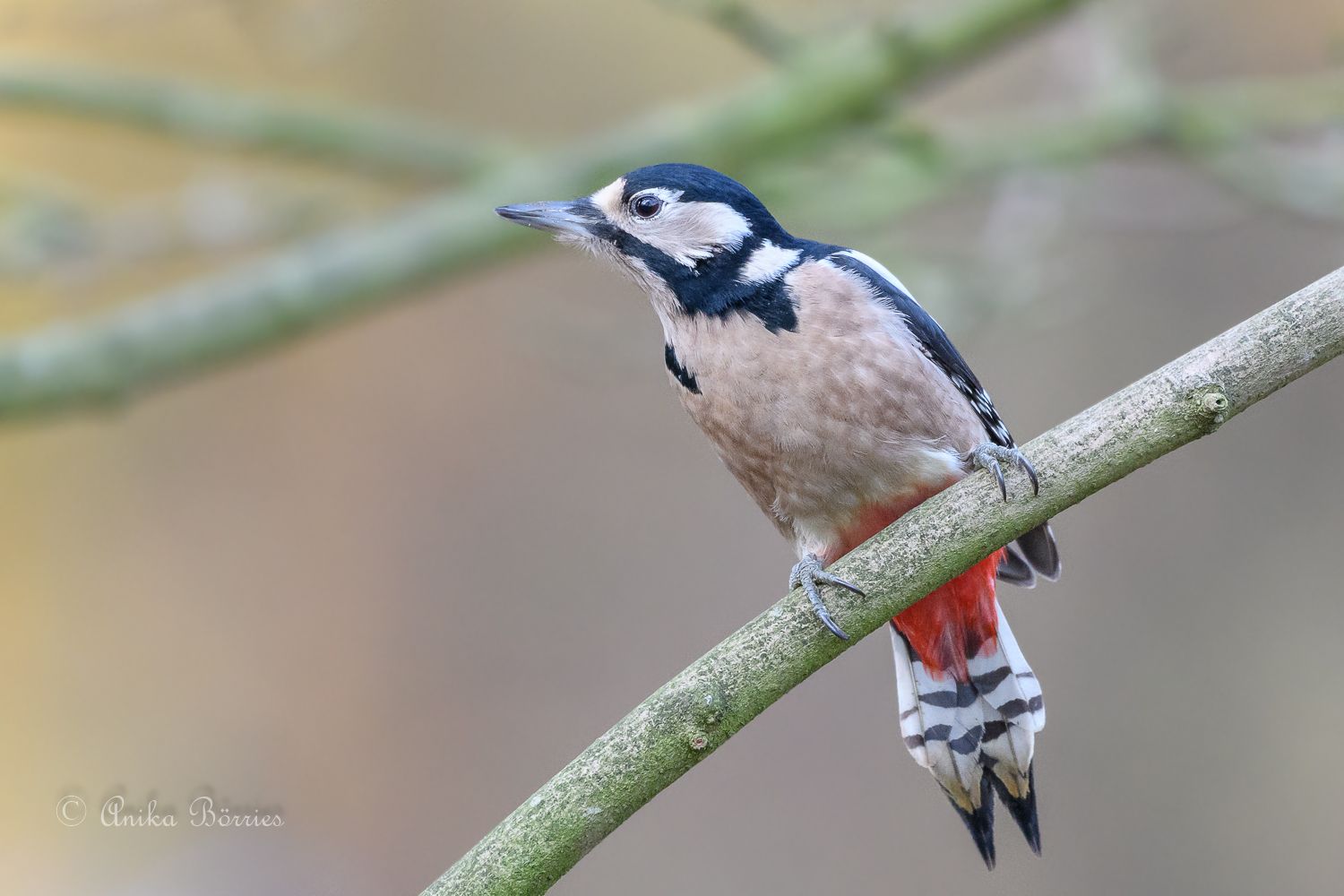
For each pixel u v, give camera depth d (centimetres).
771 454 730
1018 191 1188
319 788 1312
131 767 1352
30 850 1307
